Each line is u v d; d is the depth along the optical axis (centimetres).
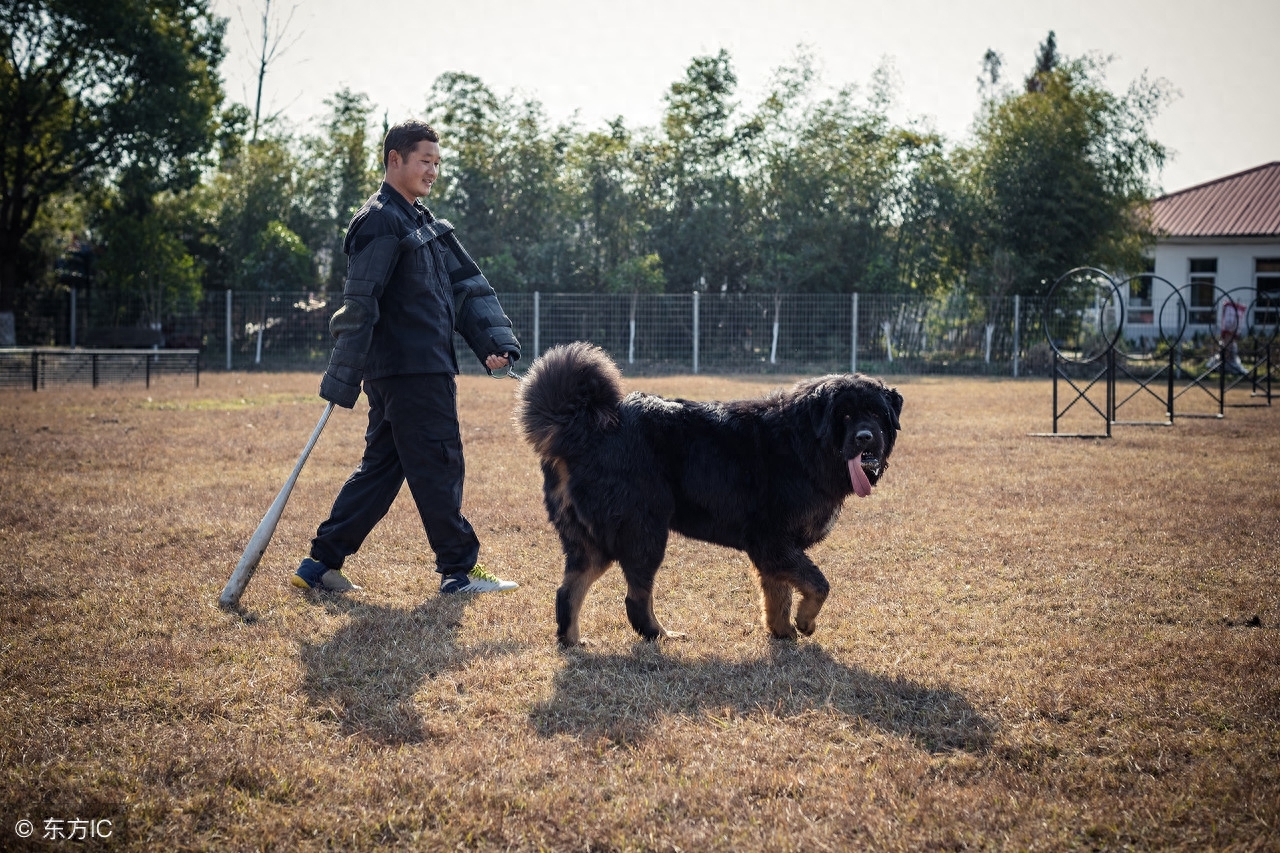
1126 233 2656
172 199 2938
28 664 377
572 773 292
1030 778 291
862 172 2656
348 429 1146
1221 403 1348
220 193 2897
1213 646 406
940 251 2694
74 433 1086
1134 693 353
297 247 2673
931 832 258
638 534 423
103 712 335
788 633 437
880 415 444
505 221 2773
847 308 2469
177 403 1464
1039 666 386
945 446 1034
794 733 324
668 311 2492
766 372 2364
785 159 2678
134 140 2617
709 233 2694
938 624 445
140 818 263
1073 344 2434
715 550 595
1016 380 2202
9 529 614
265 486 772
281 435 1084
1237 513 673
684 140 2709
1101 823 262
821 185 2648
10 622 431
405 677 373
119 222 2617
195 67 2744
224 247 2845
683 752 308
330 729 327
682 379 2078
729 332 2492
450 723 329
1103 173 2595
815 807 272
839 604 480
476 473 852
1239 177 3528
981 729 325
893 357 2459
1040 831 259
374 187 2870
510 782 286
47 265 2991
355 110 2834
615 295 2492
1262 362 2162
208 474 830
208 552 564
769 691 361
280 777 287
